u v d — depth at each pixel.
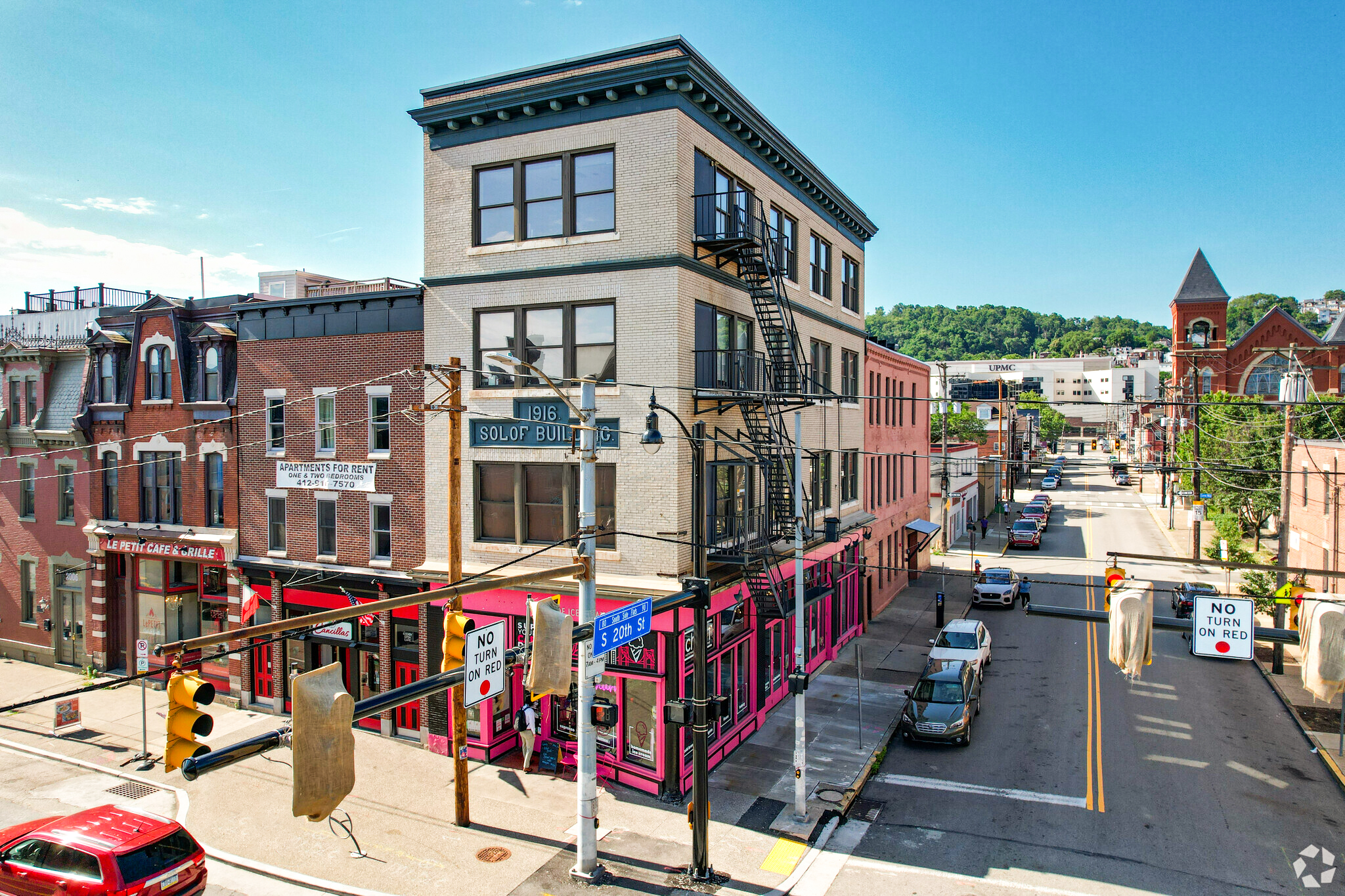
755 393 18.16
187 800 17.56
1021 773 18.67
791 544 22.81
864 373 33.09
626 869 14.57
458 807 16.23
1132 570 43.38
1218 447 48.34
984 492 69.81
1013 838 15.52
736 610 20.55
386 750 20.45
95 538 26.61
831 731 21.44
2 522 29.08
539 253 19.34
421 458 20.98
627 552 18.44
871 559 34.03
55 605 27.88
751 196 22.06
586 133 18.84
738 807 17.08
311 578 22.36
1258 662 27.33
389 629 21.44
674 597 13.80
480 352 20.09
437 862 14.87
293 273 31.94
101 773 19.09
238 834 15.97
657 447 18.09
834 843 15.56
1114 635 13.44
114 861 12.45
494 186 20.00
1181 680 25.66
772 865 14.70
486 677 10.97
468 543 20.11
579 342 19.03
